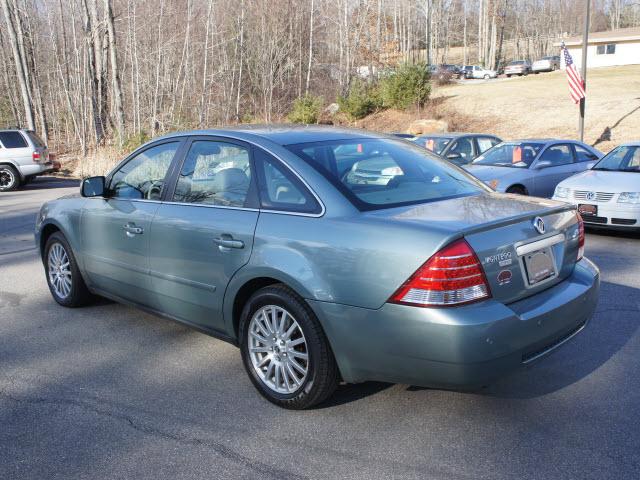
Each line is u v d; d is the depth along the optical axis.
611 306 5.48
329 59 50.78
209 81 34.12
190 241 4.07
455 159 13.34
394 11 60.81
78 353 4.58
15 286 6.56
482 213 3.35
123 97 31.80
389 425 3.42
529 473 2.93
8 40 39.84
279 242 3.52
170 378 4.11
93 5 29.73
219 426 3.44
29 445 3.25
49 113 40.62
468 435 3.29
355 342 3.21
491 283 3.07
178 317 4.40
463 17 103.31
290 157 3.73
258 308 3.71
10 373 4.21
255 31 43.31
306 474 2.96
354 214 3.36
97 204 5.04
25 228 10.59
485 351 2.95
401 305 3.02
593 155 11.80
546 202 3.80
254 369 3.78
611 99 32.16
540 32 106.62
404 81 36.34
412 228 3.09
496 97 37.41
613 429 3.33
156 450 3.19
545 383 3.92
